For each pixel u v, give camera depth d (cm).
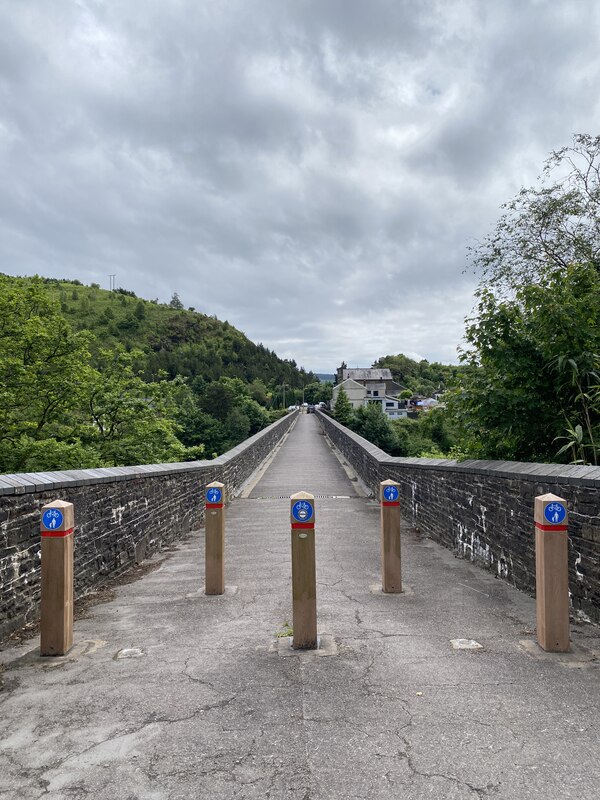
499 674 377
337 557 787
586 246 1234
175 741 299
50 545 435
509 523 627
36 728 317
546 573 417
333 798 246
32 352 1928
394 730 304
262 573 707
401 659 408
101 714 332
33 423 1886
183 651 437
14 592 476
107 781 264
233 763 276
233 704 341
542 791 248
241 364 16812
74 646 451
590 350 711
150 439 2269
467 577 668
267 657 418
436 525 919
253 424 7831
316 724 312
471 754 279
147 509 829
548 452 780
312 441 3800
